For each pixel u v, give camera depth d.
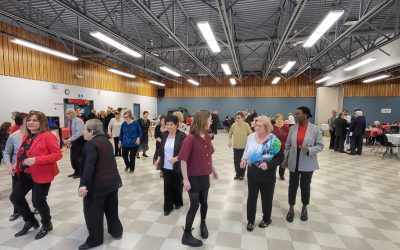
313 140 2.88
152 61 13.56
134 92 15.48
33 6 6.22
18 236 2.61
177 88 18.36
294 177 3.03
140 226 2.89
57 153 2.50
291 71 15.39
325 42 8.74
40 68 8.80
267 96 16.80
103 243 2.51
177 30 7.62
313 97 16.02
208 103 17.91
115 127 7.02
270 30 7.50
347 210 3.46
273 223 3.01
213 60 12.61
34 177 2.43
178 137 3.12
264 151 2.64
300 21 6.66
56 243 2.50
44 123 2.53
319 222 3.06
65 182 4.55
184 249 2.43
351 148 8.21
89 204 2.32
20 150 2.49
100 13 6.45
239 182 4.72
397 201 3.84
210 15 6.48
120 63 13.74
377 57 8.05
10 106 7.74
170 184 3.19
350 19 6.40
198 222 3.01
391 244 2.59
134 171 5.46
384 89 14.46
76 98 10.57
